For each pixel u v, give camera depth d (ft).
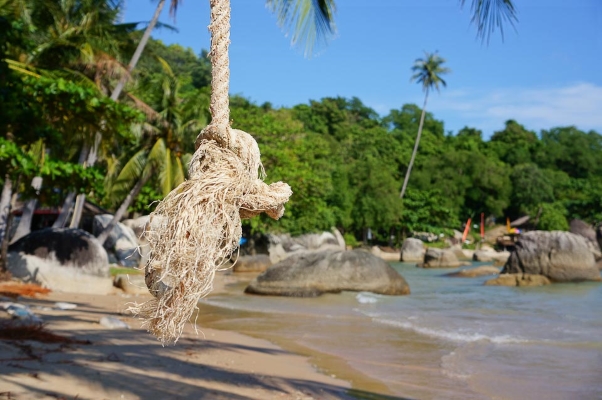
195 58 264.31
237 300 64.39
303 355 35.53
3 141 44.65
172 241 8.91
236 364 30.55
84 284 60.23
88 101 49.49
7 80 47.42
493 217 268.41
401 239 215.31
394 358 34.88
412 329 44.75
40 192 55.01
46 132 49.57
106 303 51.55
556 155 315.58
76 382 22.70
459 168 258.98
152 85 88.63
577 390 27.63
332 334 43.06
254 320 50.06
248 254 141.28
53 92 47.47
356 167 205.16
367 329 45.11
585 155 315.78
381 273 69.97
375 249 195.93
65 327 35.68
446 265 136.36
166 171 80.33
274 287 68.74
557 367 32.22
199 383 25.25
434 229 212.02
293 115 245.65
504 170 265.13
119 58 83.92
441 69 234.38
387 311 55.36
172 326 8.89
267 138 129.49
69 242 61.52
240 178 9.58
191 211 9.02
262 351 35.73
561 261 84.94
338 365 32.99
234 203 9.51
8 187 60.13
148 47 92.17
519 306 59.06
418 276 105.91
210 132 9.75
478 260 163.43
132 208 118.62
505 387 28.17
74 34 72.38
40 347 28.27
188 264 8.87
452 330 44.01
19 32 48.57
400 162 265.13
